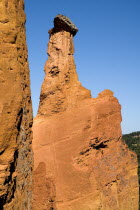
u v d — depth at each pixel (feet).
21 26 27.53
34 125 100.12
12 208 23.61
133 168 101.55
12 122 23.39
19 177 25.76
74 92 101.30
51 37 109.70
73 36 111.24
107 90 101.35
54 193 87.71
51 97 102.58
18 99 24.04
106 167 92.63
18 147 25.02
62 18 106.11
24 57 27.96
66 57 106.11
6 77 23.57
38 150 94.73
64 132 94.68
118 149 97.76
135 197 98.89
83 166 90.48
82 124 93.76
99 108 96.37
